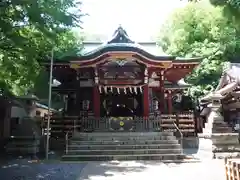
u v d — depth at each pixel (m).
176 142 16.33
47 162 13.95
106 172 11.24
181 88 24.89
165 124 20.17
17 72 12.34
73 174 10.77
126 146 15.72
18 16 9.47
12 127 22.20
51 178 9.98
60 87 22.89
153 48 25.48
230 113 21.95
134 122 18.77
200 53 29.91
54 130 19.45
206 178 9.89
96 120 18.83
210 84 29.45
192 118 20.75
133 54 19.88
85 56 19.81
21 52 10.88
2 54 10.91
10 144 16.11
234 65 22.95
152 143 16.22
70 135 18.86
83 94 22.53
